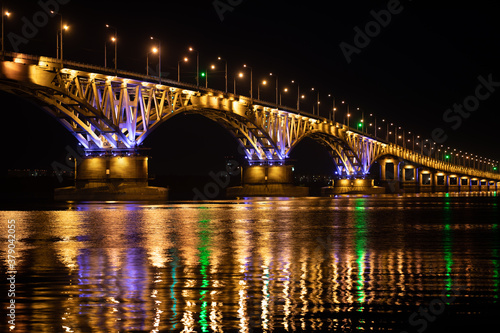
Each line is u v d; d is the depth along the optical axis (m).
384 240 29.17
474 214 52.53
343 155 166.88
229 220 44.84
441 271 19.17
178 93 93.19
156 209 63.00
